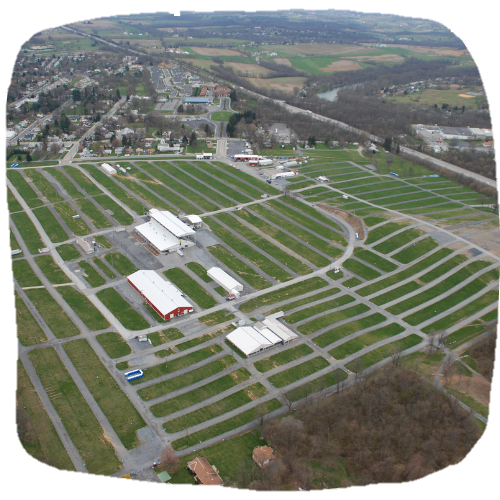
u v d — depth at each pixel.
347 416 115.88
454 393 124.00
